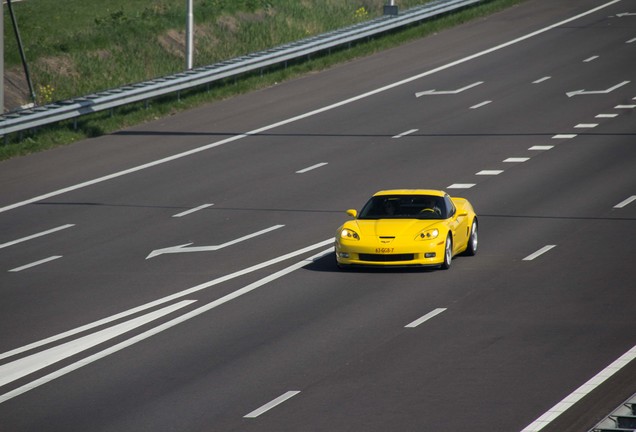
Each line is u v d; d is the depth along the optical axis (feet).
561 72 401.90
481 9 526.98
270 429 113.60
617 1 551.18
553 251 197.47
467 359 136.15
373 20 467.11
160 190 266.77
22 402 125.90
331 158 294.87
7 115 316.81
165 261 201.26
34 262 205.46
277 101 375.45
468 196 247.70
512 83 387.96
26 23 452.35
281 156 299.99
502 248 201.67
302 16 510.17
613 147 293.43
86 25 460.55
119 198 260.21
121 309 168.04
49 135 325.83
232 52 460.14
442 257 184.44
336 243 188.03
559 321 152.25
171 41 451.94
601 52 433.48
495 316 155.94
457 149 299.17
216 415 118.32
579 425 112.16
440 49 453.17
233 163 293.64
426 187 257.75
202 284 182.19
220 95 383.24
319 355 139.85
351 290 174.19
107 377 134.10
